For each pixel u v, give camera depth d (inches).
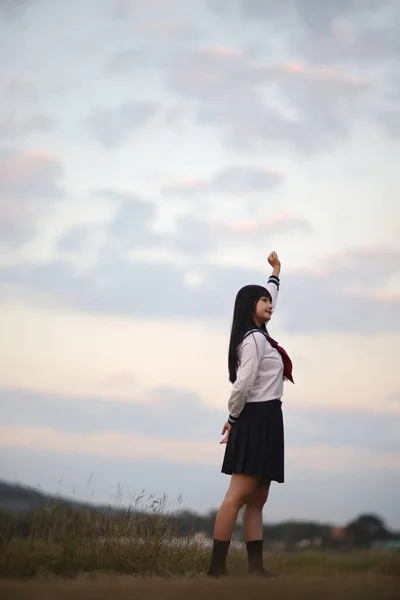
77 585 159.3
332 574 208.7
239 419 212.2
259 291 220.1
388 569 214.1
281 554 261.0
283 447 214.2
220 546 208.4
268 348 215.3
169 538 232.1
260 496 216.7
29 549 193.9
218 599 147.9
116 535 218.2
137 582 173.0
